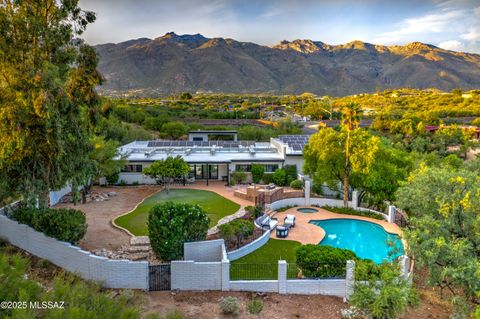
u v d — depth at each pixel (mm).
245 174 40125
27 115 18578
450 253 14703
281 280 16609
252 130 70375
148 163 39812
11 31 19594
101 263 16094
